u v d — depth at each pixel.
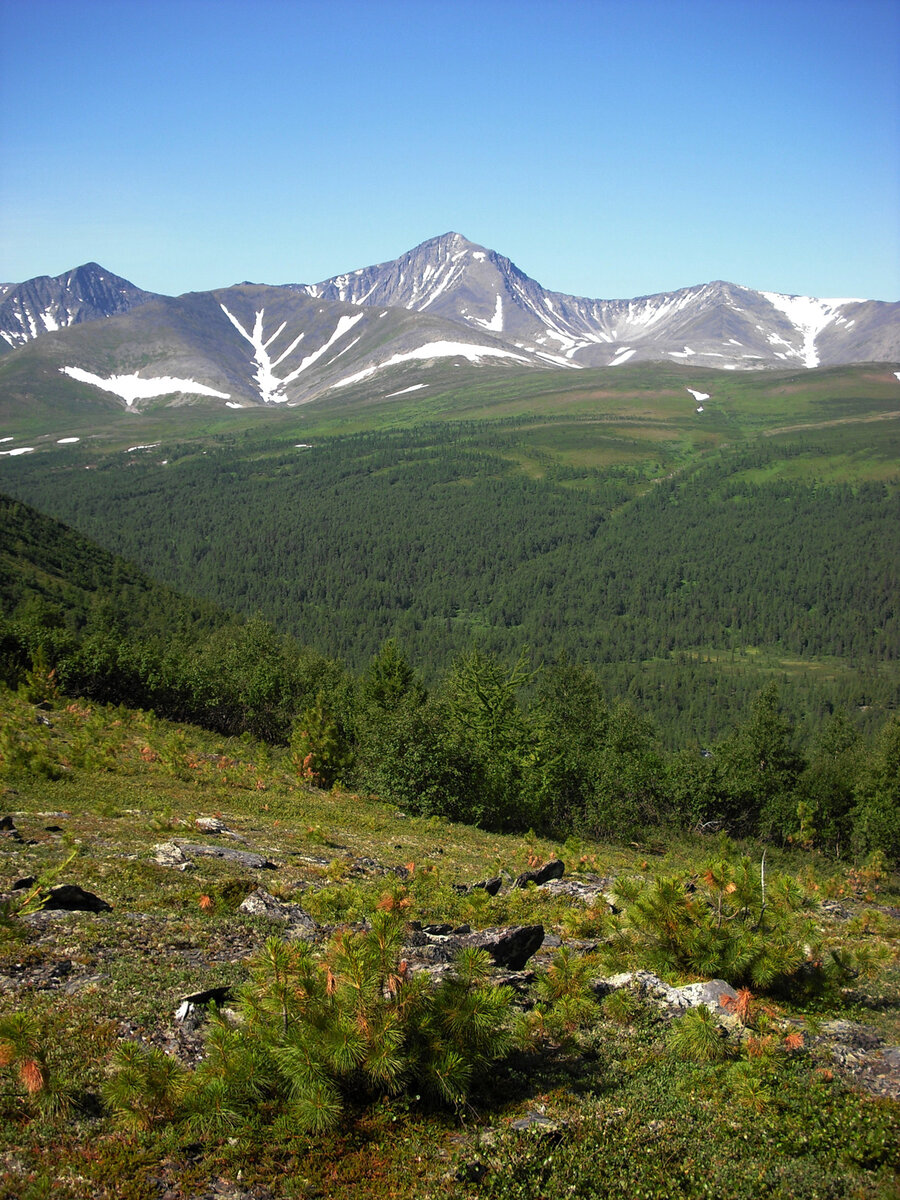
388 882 18.88
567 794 54.50
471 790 43.16
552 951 16.75
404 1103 9.66
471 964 10.72
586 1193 8.75
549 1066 11.40
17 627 63.59
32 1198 7.78
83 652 60.34
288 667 70.38
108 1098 9.05
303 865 22.42
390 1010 9.94
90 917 14.72
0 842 18.91
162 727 54.00
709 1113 10.41
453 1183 8.62
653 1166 9.22
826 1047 12.41
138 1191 8.09
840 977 15.74
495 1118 9.90
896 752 55.41
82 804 25.80
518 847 35.31
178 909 15.92
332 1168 8.72
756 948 14.95
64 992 11.69
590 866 30.39
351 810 36.59
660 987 14.05
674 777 58.56
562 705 64.88
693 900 16.20
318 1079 9.28
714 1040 11.84
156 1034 10.84
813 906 26.52
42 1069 9.21
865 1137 9.80
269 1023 9.95
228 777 36.41
